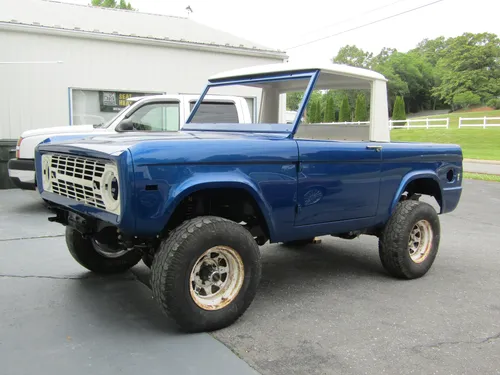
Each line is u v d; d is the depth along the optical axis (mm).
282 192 3635
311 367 2893
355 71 4305
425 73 90500
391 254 4559
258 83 4570
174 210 3340
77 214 3688
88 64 10977
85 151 3273
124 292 4152
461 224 7836
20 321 3494
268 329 3443
